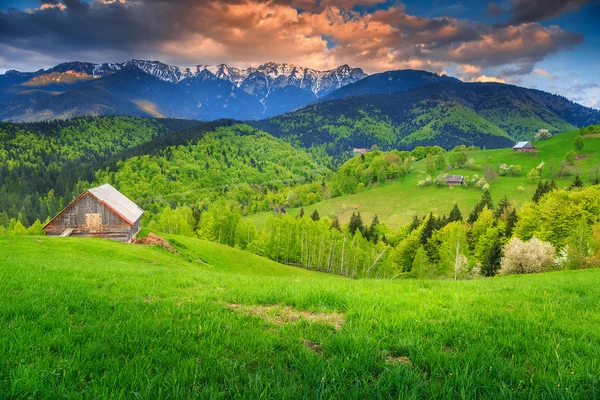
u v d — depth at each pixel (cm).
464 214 15025
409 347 639
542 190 11144
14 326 675
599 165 15588
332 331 770
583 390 479
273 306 1029
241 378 502
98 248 4003
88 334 655
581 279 1914
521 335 734
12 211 18662
